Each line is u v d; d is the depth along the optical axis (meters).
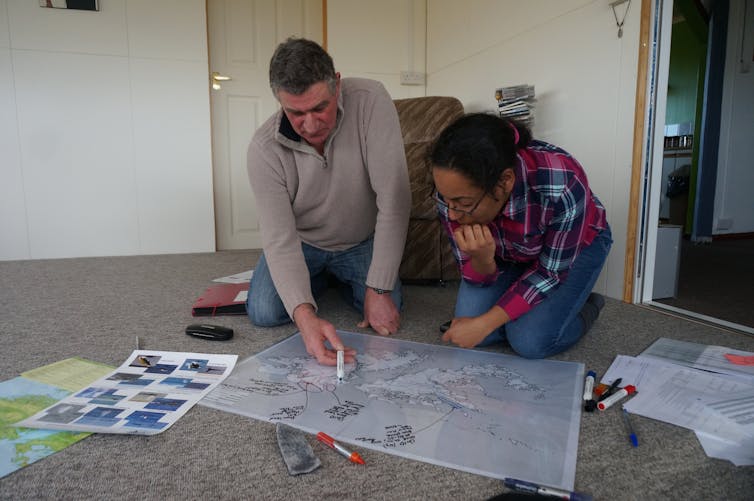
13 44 3.05
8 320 1.78
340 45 3.51
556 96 2.39
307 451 0.89
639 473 0.85
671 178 4.70
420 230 2.29
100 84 3.21
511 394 1.11
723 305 2.07
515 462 0.86
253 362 1.31
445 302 2.02
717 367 1.28
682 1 3.85
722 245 4.00
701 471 0.85
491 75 2.90
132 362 1.30
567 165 1.08
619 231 2.08
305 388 1.15
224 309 1.81
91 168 3.26
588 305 1.52
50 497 0.79
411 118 2.46
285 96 1.19
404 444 0.92
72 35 3.13
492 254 1.19
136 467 0.87
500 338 1.44
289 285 1.35
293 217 1.50
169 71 3.32
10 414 1.02
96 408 1.05
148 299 2.09
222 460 0.89
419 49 3.66
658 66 1.92
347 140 1.49
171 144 3.38
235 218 3.67
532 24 2.53
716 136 4.05
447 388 1.14
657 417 1.02
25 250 3.21
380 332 1.54
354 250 1.78
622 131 2.03
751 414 1.02
